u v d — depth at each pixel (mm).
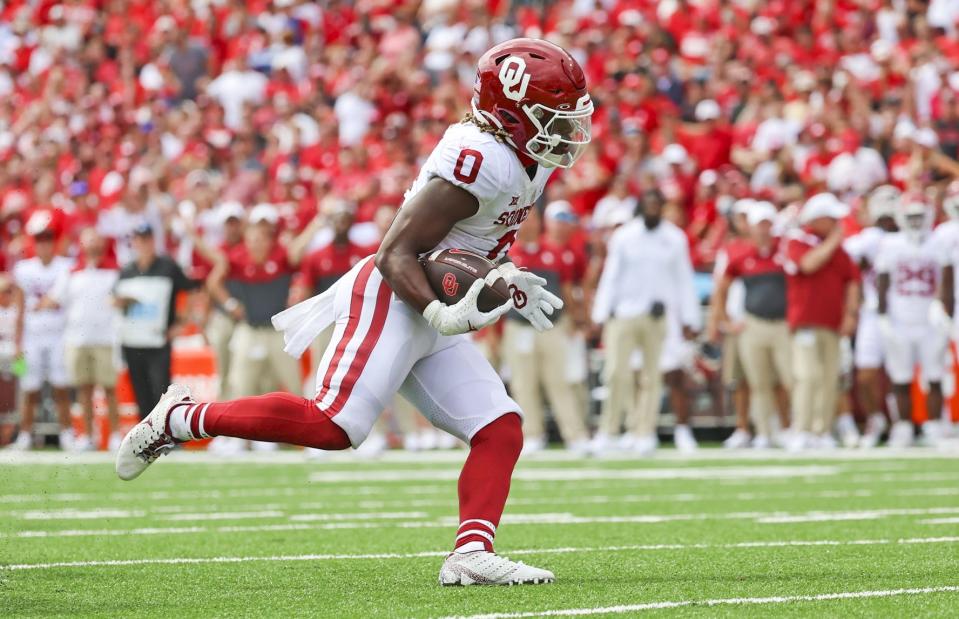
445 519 20969
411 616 11281
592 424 42469
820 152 44969
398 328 13266
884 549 16234
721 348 42094
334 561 15609
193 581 13812
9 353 40281
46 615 11625
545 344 35875
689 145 47938
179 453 40312
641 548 16688
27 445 41062
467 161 12898
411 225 12969
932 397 39438
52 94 60938
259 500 24359
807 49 52938
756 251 38375
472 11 56406
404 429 40219
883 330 39094
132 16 65312
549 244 36094
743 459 34656
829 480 27859
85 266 39812
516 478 28969
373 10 60688
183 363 41500
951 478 28125
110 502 24062
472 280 12773
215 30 61562
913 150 43875
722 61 52062
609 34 54969
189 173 51906
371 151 49656
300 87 57688
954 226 38656
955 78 49438
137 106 60688
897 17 52844
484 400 13633
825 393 38406
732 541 17422
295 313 14133
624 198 43594
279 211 44969
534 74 12914
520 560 15477
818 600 12055
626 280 36000
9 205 51969
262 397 13289
